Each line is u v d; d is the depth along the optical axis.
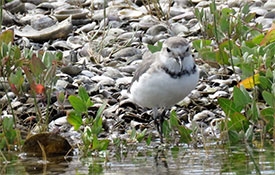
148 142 11.54
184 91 11.37
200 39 15.02
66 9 17.16
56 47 15.82
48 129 12.44
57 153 11.32
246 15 15.93
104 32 15.84
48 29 16.39
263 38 13.98
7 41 13.37
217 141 11.70
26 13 17.64
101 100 13.38
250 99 11.88
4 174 10.18
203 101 13.17
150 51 13.89
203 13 15.72
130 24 16.72
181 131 11.66
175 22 16.70
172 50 11.12
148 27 16.42
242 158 10.59
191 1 17.66
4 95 13.45
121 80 14.04
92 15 17.17
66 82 13.83
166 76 11.17
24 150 11.38
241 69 13.27
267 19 16.14
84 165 10.57
